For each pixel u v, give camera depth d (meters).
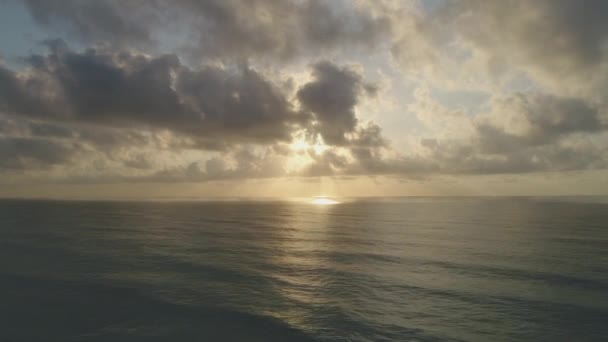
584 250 38.91
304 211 123.38
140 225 68.19
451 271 29.69
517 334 17.22
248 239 49.53
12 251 38.38
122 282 25.73
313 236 52.94
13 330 17.25
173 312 19.83
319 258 35.44
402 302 21.86
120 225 67.75
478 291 24.06
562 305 21.22
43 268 30.12
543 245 42.44
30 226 64.38
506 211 112.19
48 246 41.88
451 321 18.80
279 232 58.25
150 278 27.00
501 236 50.66
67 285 24.86
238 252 38.81
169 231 58.56
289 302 21.73
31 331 17.17
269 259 34.91
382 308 20.77
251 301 21.89
